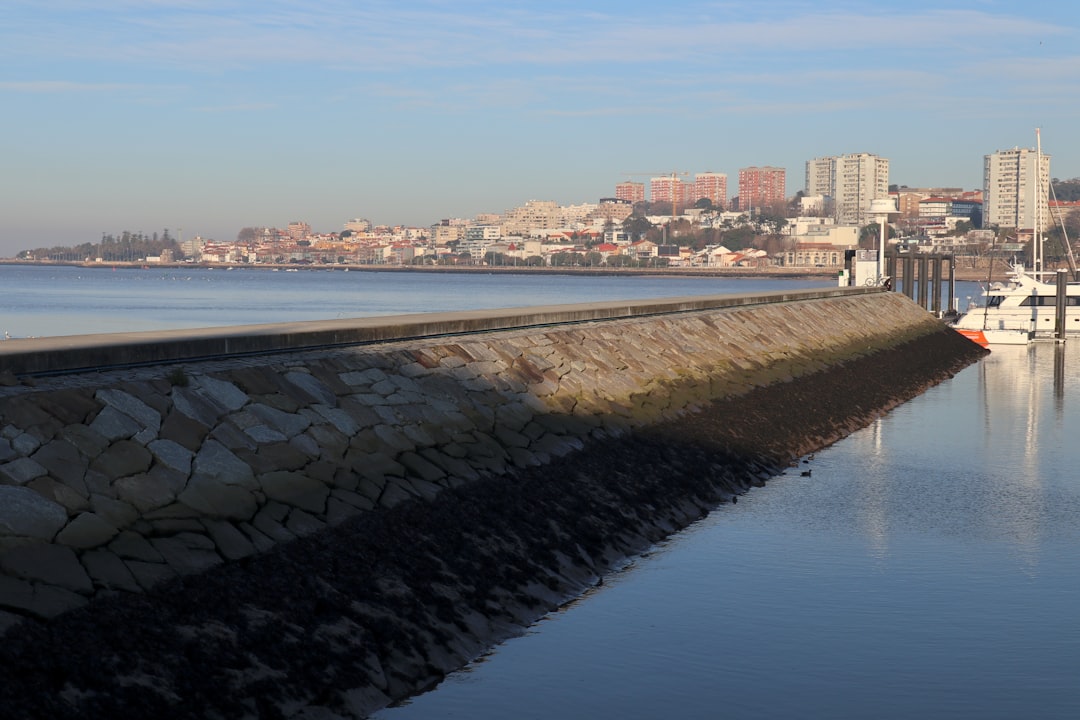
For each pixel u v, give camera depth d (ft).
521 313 102.22
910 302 255.09
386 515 52.90
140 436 48.42
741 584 60.80
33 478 42.06
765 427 103.40
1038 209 273.13
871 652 51.55
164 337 65.05
